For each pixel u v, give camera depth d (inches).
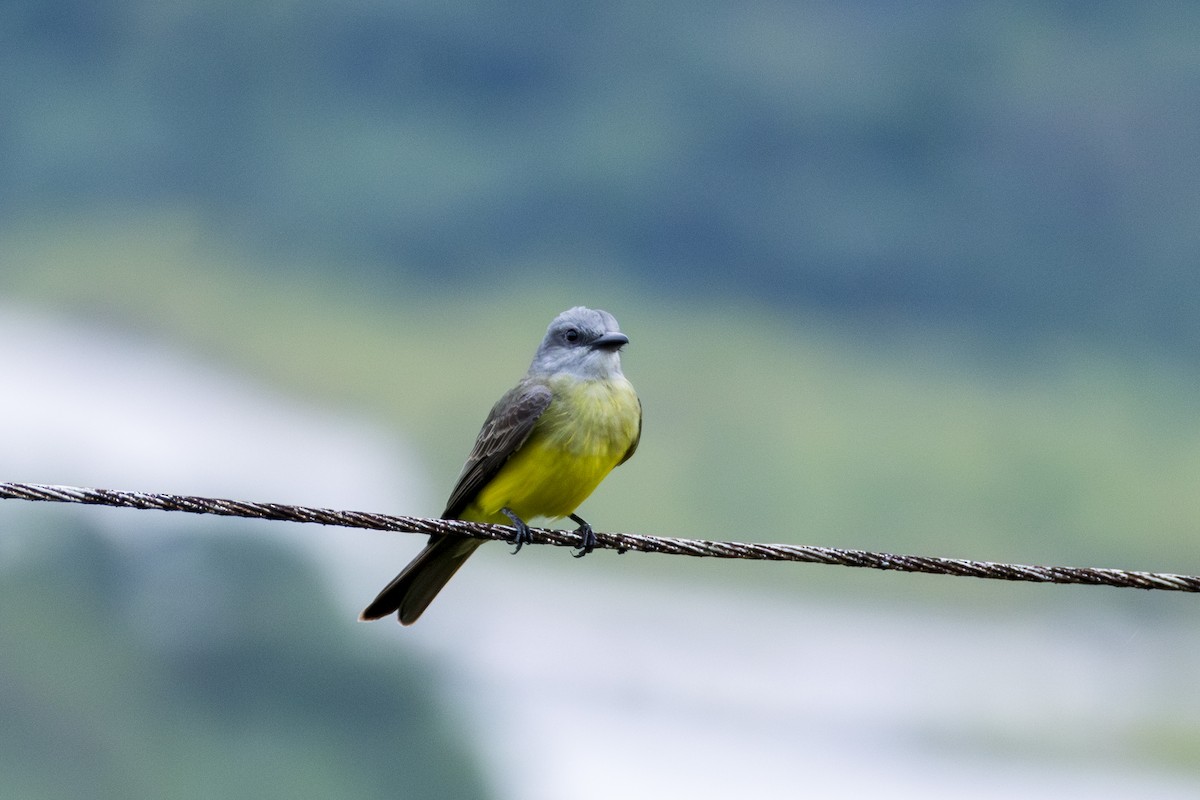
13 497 241.1
